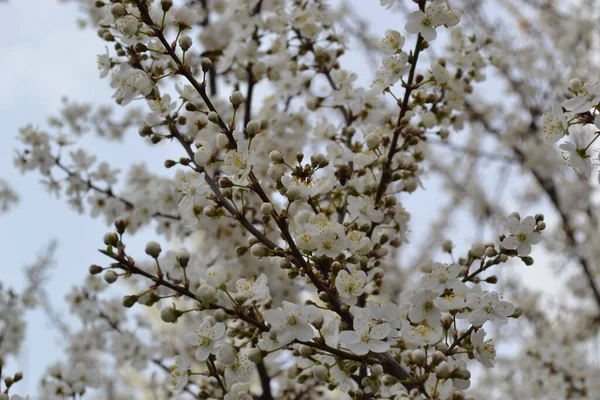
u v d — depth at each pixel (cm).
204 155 330
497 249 342
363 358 282
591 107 281
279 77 551
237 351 290
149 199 568
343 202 404
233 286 457
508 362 809
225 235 491
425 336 285
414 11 319
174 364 310
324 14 525
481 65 482
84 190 568
